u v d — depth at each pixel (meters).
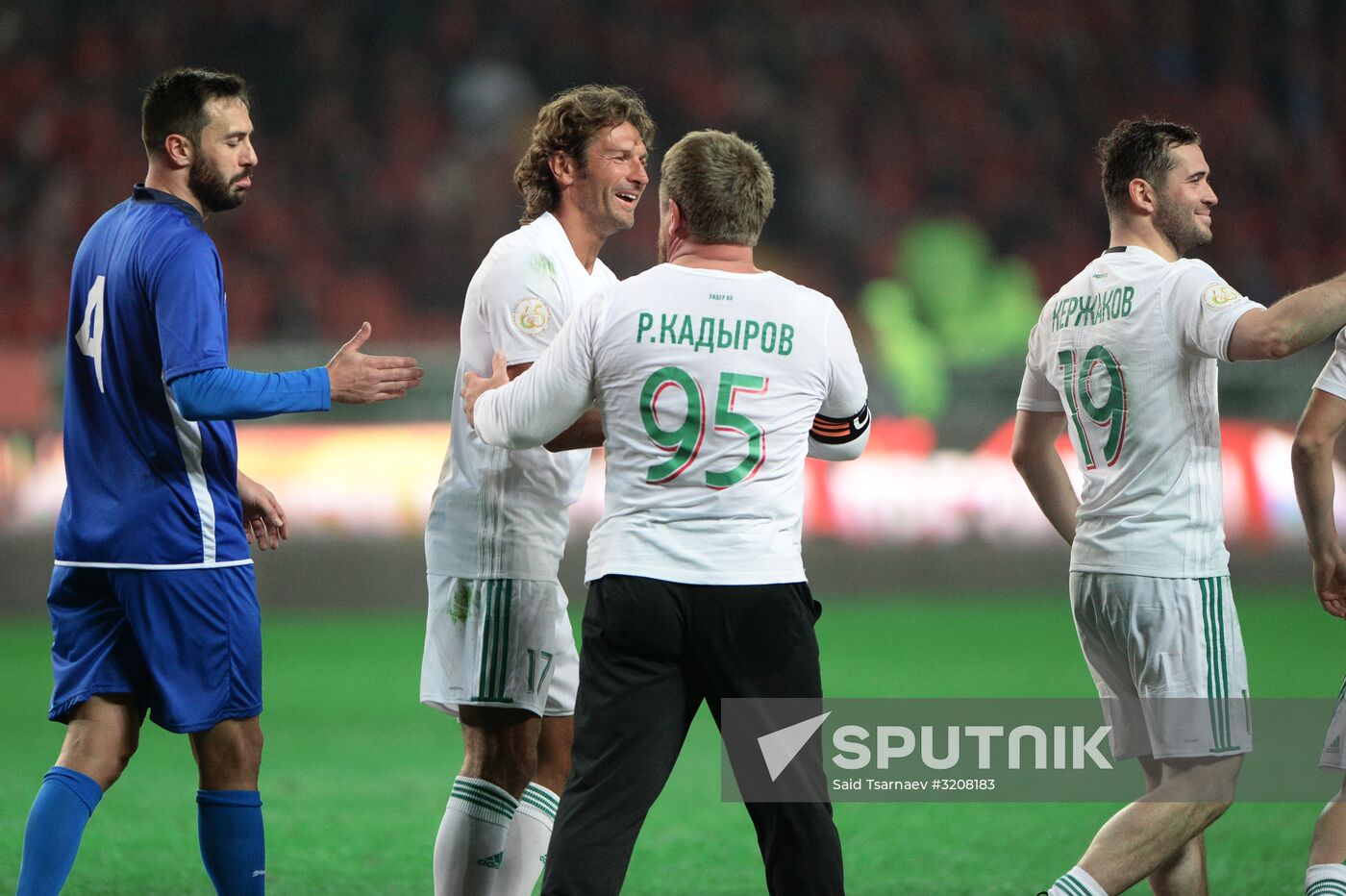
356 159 71.25
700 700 12.34
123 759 13.73
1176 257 14.62
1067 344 14.52
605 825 11.66
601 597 12.03
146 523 13.48
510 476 14.51
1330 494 13.87
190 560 13.55
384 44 74.81
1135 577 13.81
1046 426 15.43
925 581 53.12
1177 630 13.73
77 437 13.91
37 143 67.94
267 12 73.69
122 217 13.93
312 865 18.02
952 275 71.75
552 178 14.65
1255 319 12.96
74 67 71.00
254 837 13.78
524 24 76.69
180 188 14.06
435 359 50.47
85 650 13.70
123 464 13.60
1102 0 83.62
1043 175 78.56
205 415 13.05
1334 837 13.53
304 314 65.75
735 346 11.95
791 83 78.56
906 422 53.47
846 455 12.98
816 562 52.25
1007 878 17.62
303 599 49.00
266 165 70.50
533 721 14.74
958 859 18.69
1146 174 14.32
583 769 11.88
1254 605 50.28
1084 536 14.38
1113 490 14.08
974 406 54.09
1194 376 13.77
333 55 73.81
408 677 36.53
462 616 14.65
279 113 72.19
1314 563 14.15
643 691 11.89
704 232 12.26
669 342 11.94
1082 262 75.56
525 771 14.79
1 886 16.34
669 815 21.31
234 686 13.75
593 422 13.06
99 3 72.44
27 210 66.19
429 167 71.50
